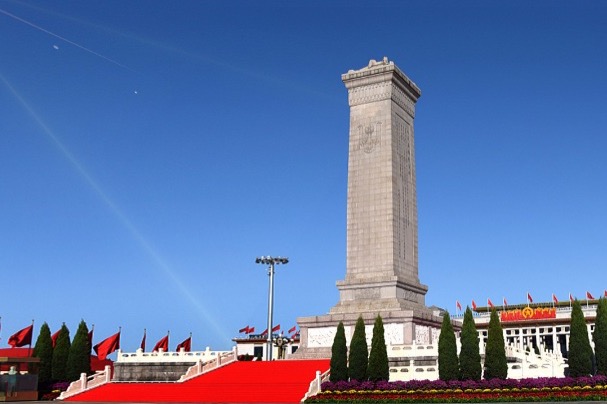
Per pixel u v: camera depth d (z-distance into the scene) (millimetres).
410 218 93312
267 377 70500
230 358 80125
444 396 58812
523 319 128625
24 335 84062
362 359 64312
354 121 94125
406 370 67500
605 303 60594
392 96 93125
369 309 85312
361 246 89438
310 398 61500
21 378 72188
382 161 90812
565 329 124938
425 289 93188
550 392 56656
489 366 61531
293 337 134000
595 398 54812
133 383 76375
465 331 63062
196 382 71625
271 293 93625
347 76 95750
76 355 78812
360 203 90875
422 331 83250
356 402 59656
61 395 73938
